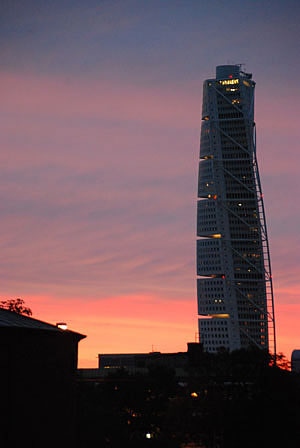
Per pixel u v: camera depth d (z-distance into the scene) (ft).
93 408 324.39
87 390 394.32
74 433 191.42
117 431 351.46
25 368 165.58
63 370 185.37
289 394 284.41
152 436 446.19
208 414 294.46
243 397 292.40
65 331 189.37
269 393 283.38
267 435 272.31
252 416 277.44
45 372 174.40
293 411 276.62
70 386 190.39
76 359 199.72
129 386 481.87
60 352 183.93
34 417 167.73
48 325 189.67
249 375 298.56
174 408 316.19
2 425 157.07
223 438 288.51
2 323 163.73
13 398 160.35
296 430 273.54
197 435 304.71
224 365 314.55
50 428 175.11
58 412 180.24
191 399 316.19
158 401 480.64
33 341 169.78
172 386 515.09
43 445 170.81
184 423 306.76
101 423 316.19
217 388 306.96
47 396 174.60
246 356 309.63
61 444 180.65
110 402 419.95
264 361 303.27
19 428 161.58
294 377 300.61
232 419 279.49
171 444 351.87
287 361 312.50
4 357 159.33
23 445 162.50
